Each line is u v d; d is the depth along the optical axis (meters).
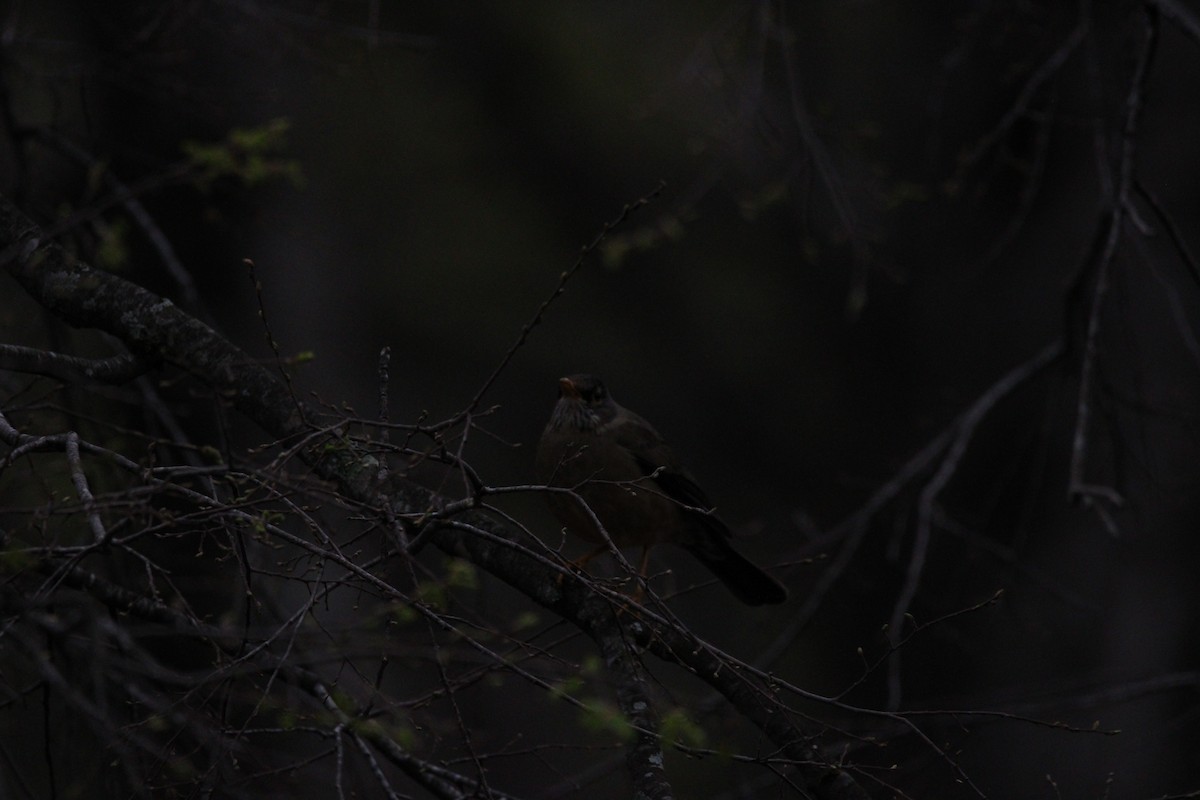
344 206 16.95
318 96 14.62
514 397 18.84
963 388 19.69
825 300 21.14
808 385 20.94
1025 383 10.96
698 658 6.70
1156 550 17.23
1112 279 9.85
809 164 10.41
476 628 5.54
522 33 18.55
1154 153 17.02
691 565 19.19
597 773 9.27
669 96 11.30
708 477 20.58
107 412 9.30
